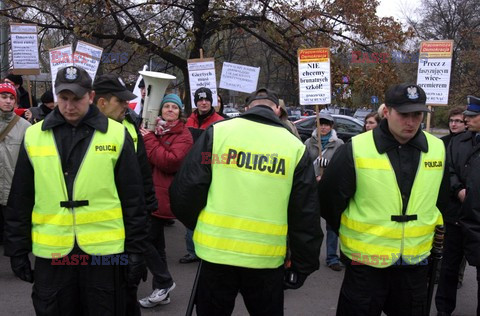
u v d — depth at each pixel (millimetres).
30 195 2568
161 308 4078
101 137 2557
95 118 2578
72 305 2584
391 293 2758
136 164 2674
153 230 4008
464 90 26031
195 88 6469
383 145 2656
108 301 2588
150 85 4145
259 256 2406
